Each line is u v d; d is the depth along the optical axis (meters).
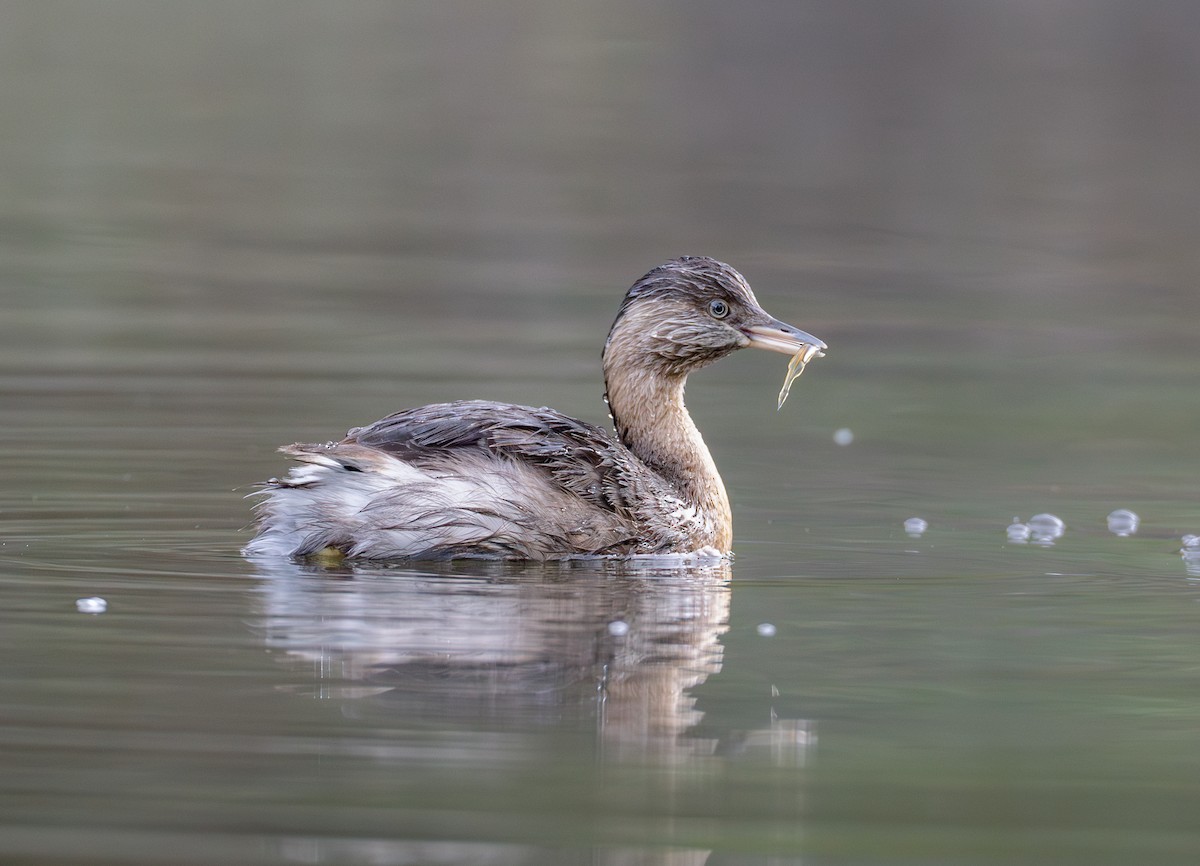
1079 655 9.20
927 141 35.88
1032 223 30.08
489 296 24.38
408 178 32.66
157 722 7.58
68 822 6.47
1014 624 9.91
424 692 8.14
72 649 8.69
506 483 11.20
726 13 43.88
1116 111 37.75
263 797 6.75
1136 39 40.62
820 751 7.52
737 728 7.81
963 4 42.56
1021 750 7.58
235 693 8.02
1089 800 6.98
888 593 10.71
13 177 31.36
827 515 13.62
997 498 14.40
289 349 20.50
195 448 14.91
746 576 11.19
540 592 10.35
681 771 7.20
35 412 16.42
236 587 10.15
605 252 27.34
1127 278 26.75
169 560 10.87
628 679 8.51
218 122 36.47
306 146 34.88
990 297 25.27
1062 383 20.19
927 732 7.83
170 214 29.41
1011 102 38.28
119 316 22.33
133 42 41.94
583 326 22.62
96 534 11.61
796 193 31.97
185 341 20.83
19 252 26.23
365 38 43.03
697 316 12.44
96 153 33.47
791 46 41.44
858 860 6.29
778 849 6.36
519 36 43.12
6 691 7.99
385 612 9.62
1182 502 14.24
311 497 11.02
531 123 36.69
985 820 6.71
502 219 29.59
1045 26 41.84
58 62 40.00
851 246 28.23
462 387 18.42
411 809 6.66
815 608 10.23
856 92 39.09
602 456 11.60
